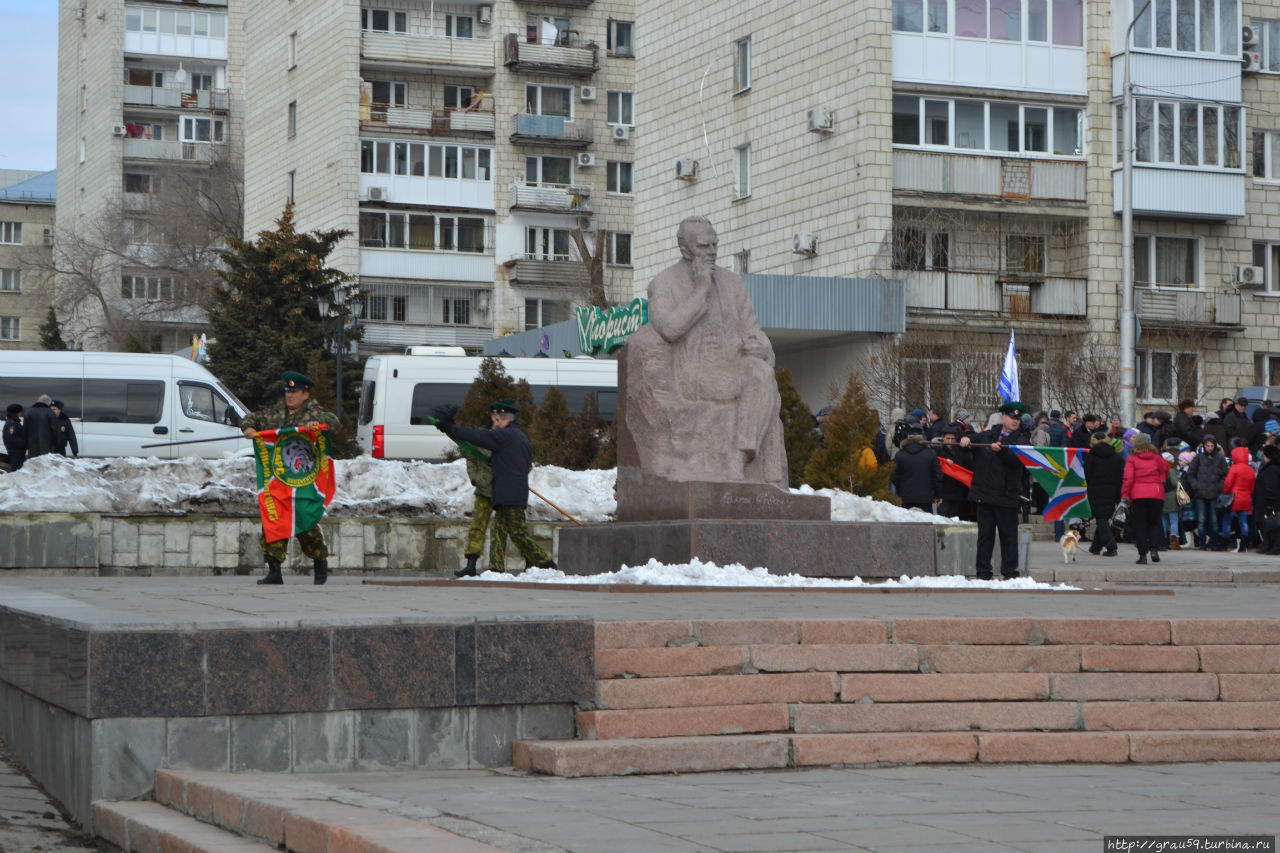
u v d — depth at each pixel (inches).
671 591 496.1
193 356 1657.2
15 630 367.2
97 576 724.0
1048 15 1551.4
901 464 837.8
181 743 298.4
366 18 2223.2
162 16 3078.2
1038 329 1520.7
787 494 580.1
